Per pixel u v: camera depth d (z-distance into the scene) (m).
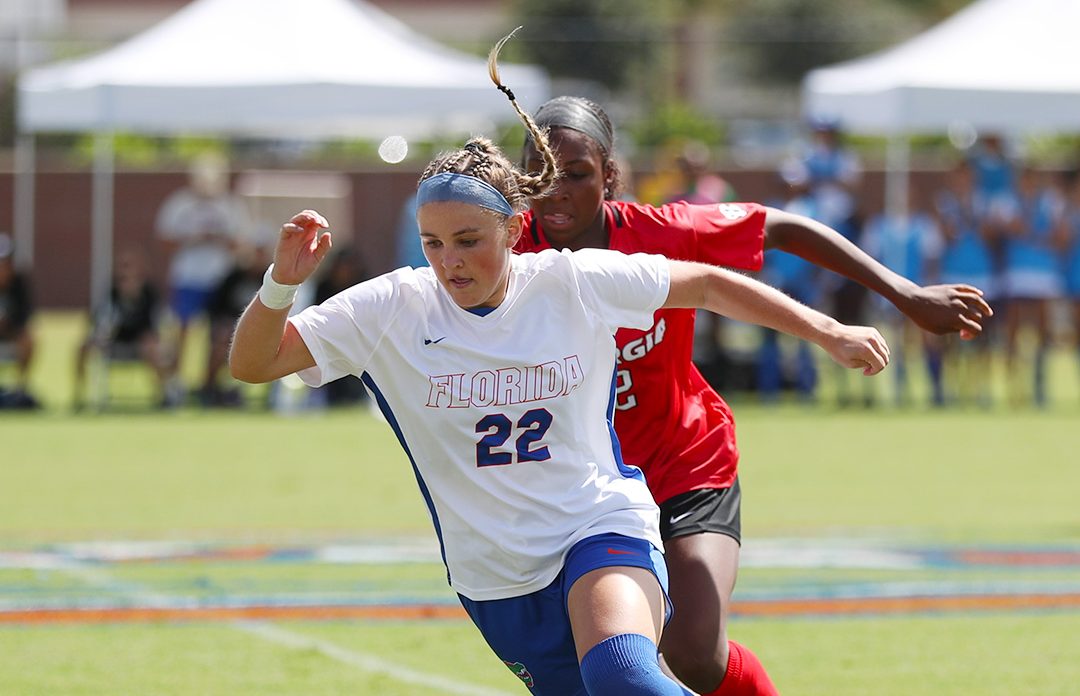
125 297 53.97
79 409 53.19
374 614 23.89
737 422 49.41
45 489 36.59
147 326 53.97
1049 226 53.00
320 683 19.67
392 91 51.62
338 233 81.38
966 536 30.55
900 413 52.09
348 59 52.12
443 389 12.97
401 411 13.23
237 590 25.67
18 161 86.75
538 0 113.75
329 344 12.91
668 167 51.88
